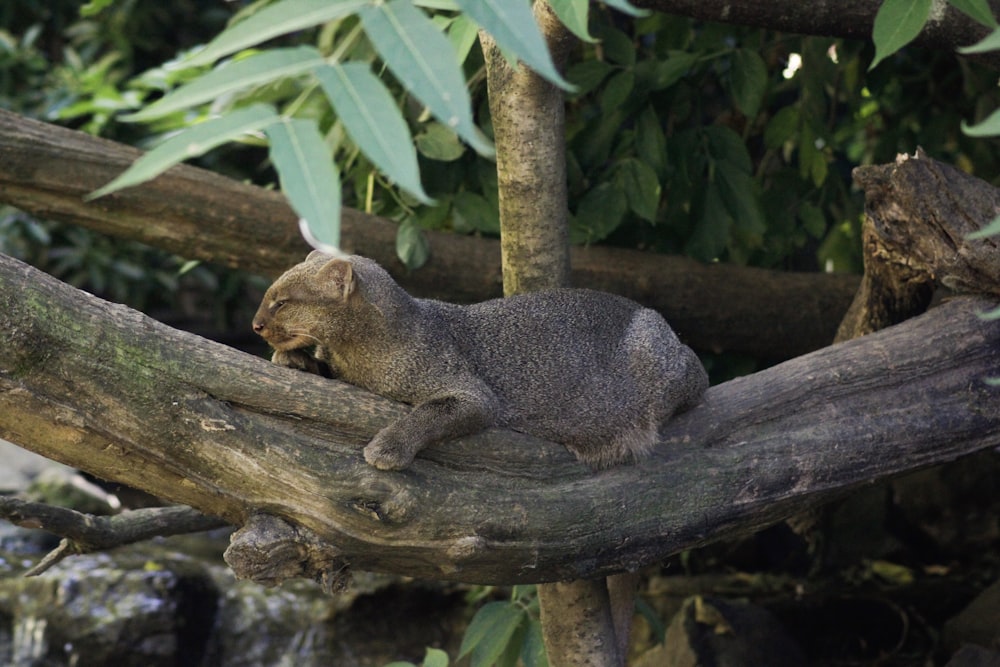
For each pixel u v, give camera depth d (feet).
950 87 44.68
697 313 38.14
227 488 20.63
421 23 12.23
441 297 36.91
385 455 20.80
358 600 42.80
